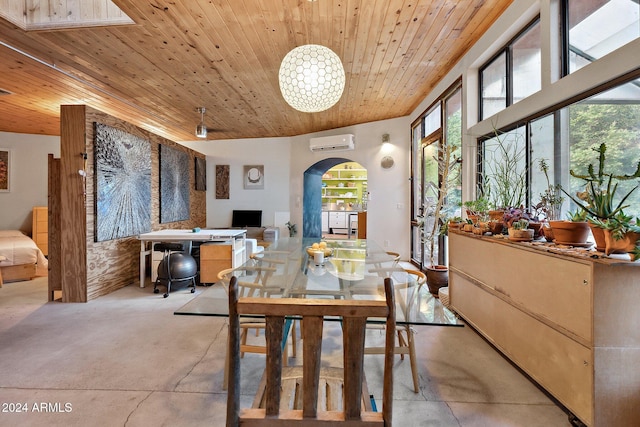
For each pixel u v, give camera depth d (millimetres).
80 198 3465
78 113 3459
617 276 1411
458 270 2898
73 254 3479
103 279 3756
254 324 2133
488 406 1698
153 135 4918
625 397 1415
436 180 4754
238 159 7312
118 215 4004
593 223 1520
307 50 2262
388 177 6070
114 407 1674
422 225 4879
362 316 794
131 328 2752
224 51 3156
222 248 4164
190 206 6453
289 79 2336
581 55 2115
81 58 3271
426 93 4691
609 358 1410
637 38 1620
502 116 2844
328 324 2904
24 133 6027
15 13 2639
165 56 3246
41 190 6156
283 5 2455
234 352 810
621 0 1823
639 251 1319
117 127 3988
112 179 3883
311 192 7570
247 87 4113
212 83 3973
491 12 2711
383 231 6109
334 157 6578
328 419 814
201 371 2041
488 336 2361
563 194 2236
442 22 2807
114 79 3812
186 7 2453
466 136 3496
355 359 802
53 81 3832
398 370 2076
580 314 1484
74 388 1846
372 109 5395
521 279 1953
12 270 4422
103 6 2674
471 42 3221
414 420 1589
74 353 2281
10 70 3533
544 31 2303
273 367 811
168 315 3078
